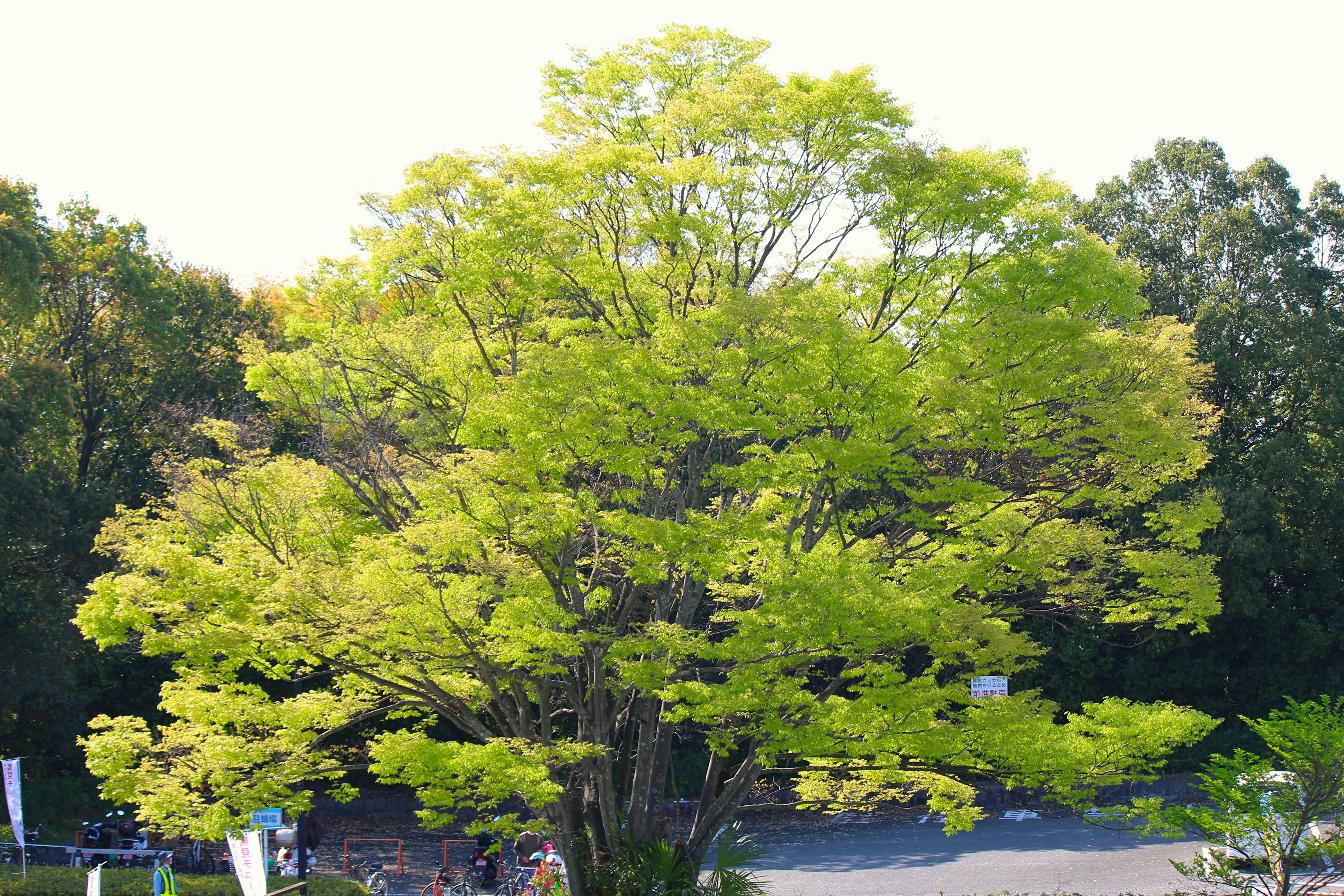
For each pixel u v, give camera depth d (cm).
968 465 1820
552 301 1862
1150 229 4291
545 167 1630
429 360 1755
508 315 1709
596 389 1459
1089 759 1534
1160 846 2903
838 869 2766
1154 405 1666
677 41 1869
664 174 1614
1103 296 1739
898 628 1409
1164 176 4381
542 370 1426
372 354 1748
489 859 2595
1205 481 3675
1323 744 1518
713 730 1609
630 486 1842
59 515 3197
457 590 1350
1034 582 1817
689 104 1684
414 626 1359
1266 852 1819
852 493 2298
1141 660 3684
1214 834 1673
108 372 4034
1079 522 2194
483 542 1398
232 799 1370
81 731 3397
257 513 1516
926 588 1530
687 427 1547
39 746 3419
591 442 1414
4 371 3553
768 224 1739
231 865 2791
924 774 1700
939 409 1658
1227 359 3800
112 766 1391
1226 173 4272
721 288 1628
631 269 1828
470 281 1644
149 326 3966
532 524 1418
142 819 1385
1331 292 4166
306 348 2006
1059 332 1570
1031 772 1553
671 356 1504
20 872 2386
